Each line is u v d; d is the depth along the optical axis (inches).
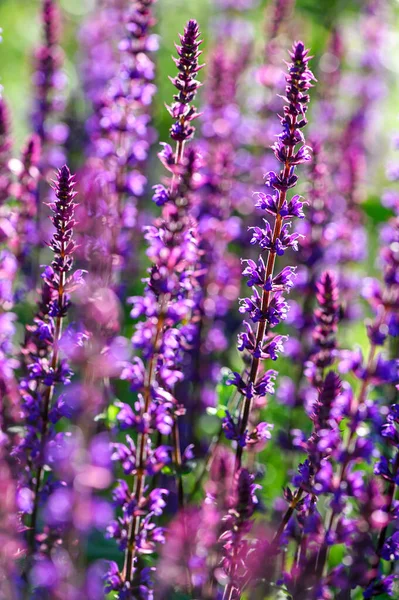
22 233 40.4
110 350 34.3
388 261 36.4
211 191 41.8
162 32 93.4
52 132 45.5
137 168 44.8
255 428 35.9
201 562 35.6
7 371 36.7
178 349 36.9
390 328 36.3
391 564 37.5
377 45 66.0
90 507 33.4
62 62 45.7
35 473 35.9
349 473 35.1
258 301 35.2
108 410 37.6
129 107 40.0
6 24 96.8
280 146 34.6
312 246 42.2
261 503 38.5
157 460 35.0
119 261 39.3
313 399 38.8
